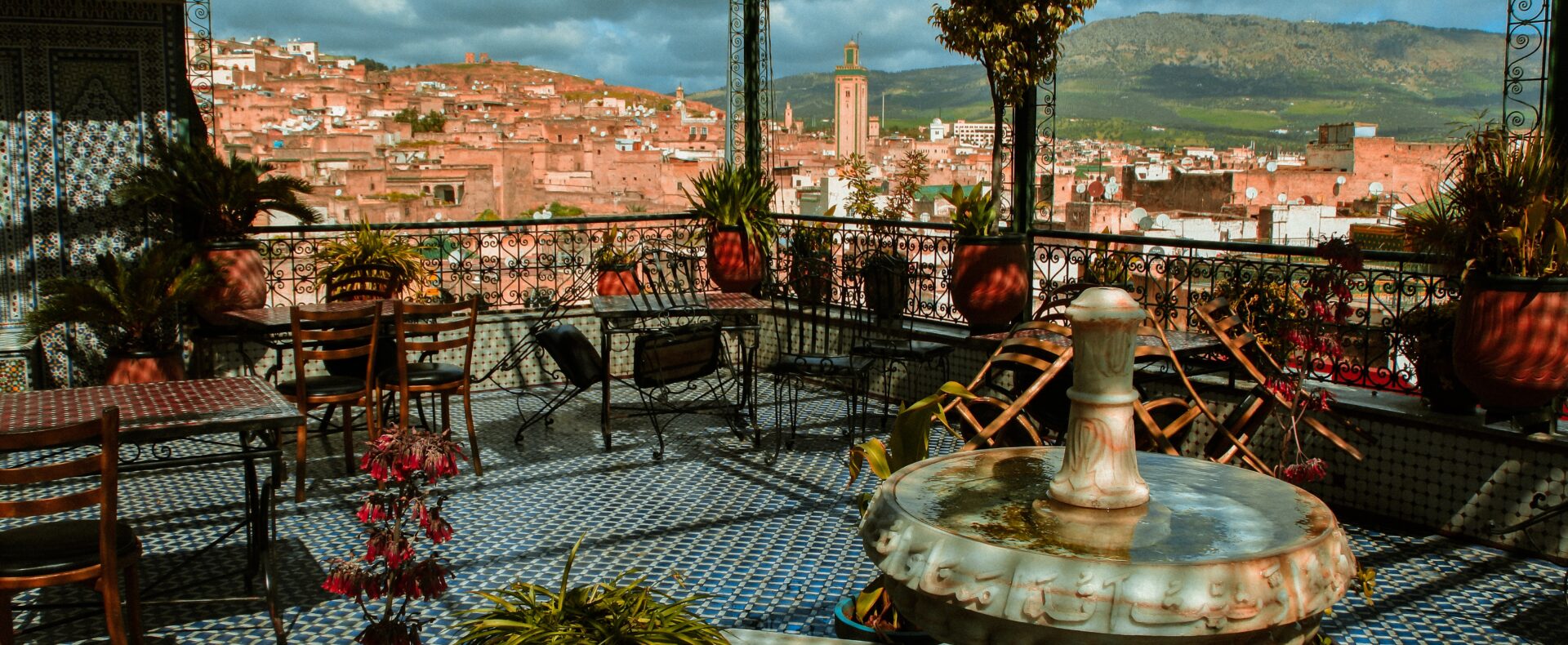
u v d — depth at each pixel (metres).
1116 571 1.89
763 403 7.46
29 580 3.00
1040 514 2.21
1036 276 7.66
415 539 2.84
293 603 3.96
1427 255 4.71
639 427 6.81
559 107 166.38
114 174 7.14
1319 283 4.33
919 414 3.09
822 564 4.37
